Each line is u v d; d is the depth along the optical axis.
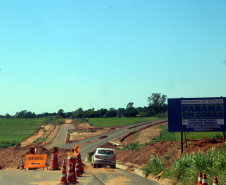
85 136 126.25
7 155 38.50
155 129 132.75
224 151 19.92
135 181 20.72
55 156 28.73
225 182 15.49
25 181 19.98
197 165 18.53
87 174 25.22
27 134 137.00
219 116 27.91
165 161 26.30
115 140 108.75
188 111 28.30
